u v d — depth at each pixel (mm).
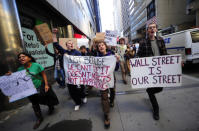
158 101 2418
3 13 2459
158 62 1893
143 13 27328
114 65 1861
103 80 1831
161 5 19672
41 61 4449
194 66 5477
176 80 1872
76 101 2398
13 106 2725
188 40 4289
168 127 1686
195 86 2947
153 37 1912
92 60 2070
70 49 2432
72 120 2088
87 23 17844
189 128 1625
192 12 12328
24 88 1842
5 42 2514
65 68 2293
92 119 2064
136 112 2133
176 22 19969
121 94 2984
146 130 1673
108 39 4285
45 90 2004
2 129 2037
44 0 4219
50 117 2240
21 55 1770
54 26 6156
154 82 1948
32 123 2145
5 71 2545
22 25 3715
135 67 1979
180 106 2160
